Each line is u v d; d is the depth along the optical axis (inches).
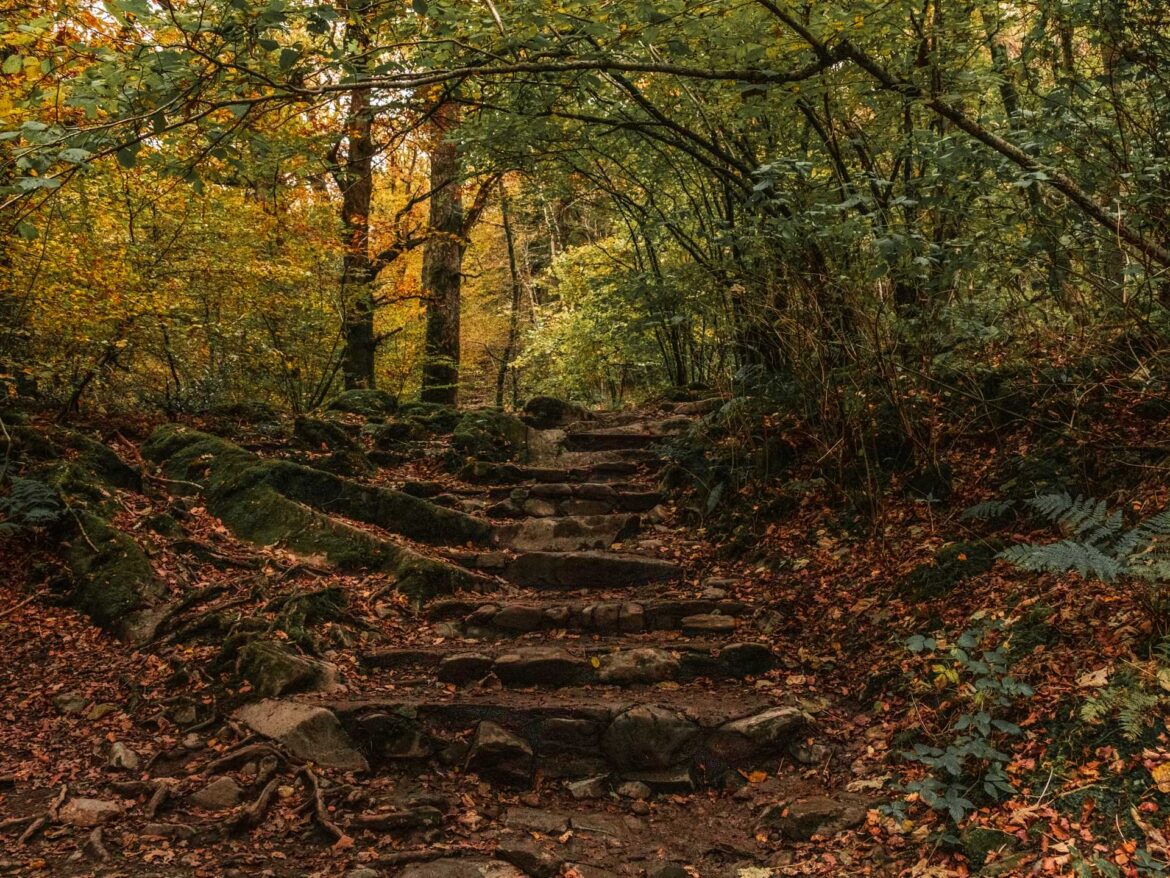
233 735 181.2
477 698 195.5
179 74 144.8
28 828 149.6
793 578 246.5
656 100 297.7
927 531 234.4
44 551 242.7
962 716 162.7
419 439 380.5
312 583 241.1
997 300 271.9
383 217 573.9
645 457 349.1
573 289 669.9
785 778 175.5
